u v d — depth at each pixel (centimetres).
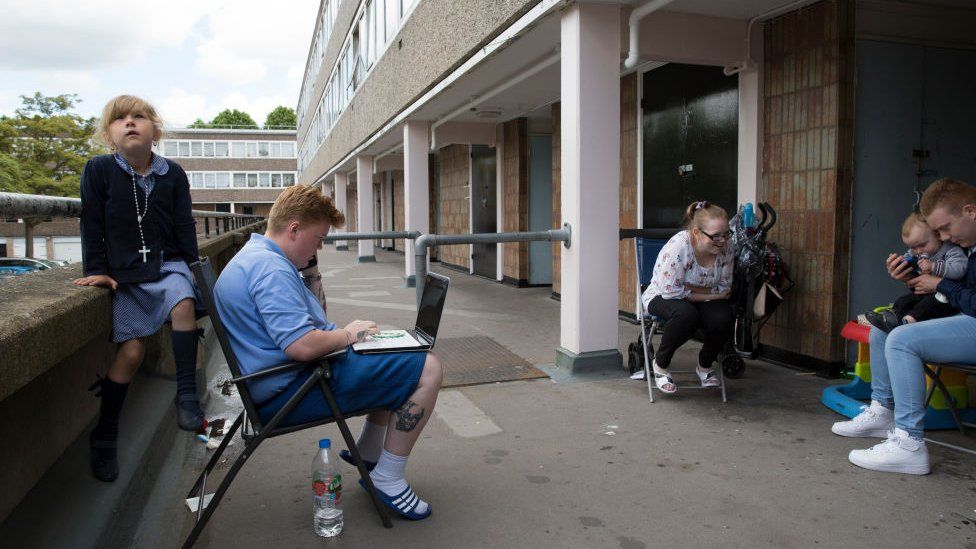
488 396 428
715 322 398
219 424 384
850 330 388
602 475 304
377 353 248
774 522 257
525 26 494
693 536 247
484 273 1144
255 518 266
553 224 845
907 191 472
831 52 445
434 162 1508
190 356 275
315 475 251
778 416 381
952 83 483
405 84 914
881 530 249
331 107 2116
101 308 243
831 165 448
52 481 246
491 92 746
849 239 453
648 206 654
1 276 267
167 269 272
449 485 295
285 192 249
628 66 486
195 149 5403
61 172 3531
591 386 446
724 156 540
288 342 225
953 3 467
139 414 328
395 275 1224
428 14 765
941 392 349
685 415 385
